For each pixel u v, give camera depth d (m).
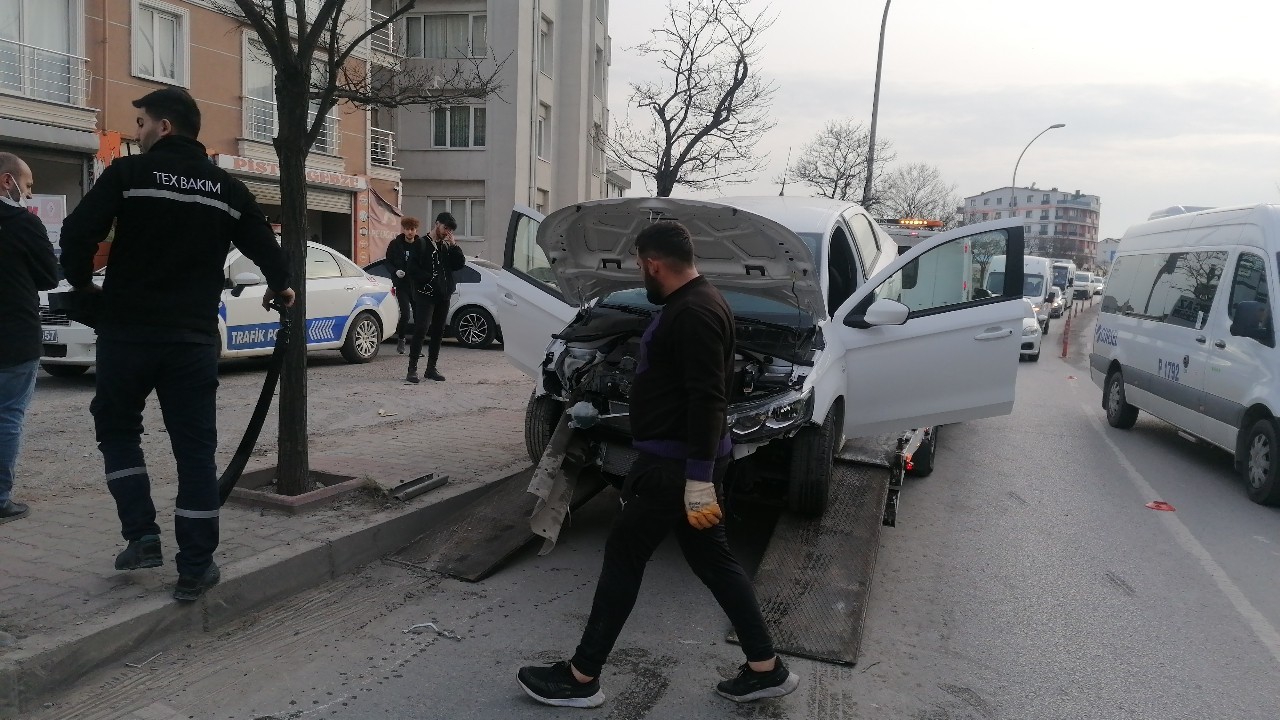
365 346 13.03
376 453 6.89
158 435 7.38
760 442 4.86
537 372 6.68
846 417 5.86
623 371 5.16
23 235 4.71
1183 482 8.16
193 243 3.85
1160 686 3.95
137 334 3.79
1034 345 19.20
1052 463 8.79
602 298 6.22
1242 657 4.30
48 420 7.86
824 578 4.62
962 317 5.96
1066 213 167.62
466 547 5.07
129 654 3.68
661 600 4.68
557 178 33.38
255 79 21.08
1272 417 7.33
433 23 28.95
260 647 3.89
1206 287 8.85
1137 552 5.96
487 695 3.57
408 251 11.38
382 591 4.60
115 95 17.94
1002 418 11.52
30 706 3.28
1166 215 10.86
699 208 4.80
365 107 10.37
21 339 4.75
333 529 4.93
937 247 5.98
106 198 3.69
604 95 37.81
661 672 3.85
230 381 10.56
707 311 3.29
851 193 32.69
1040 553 5.85
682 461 3.37
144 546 4.04
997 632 4.51
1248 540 6.36
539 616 4.39
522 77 29.00
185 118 3.96
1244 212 8.57
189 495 3.91
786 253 5.01
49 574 4.10
